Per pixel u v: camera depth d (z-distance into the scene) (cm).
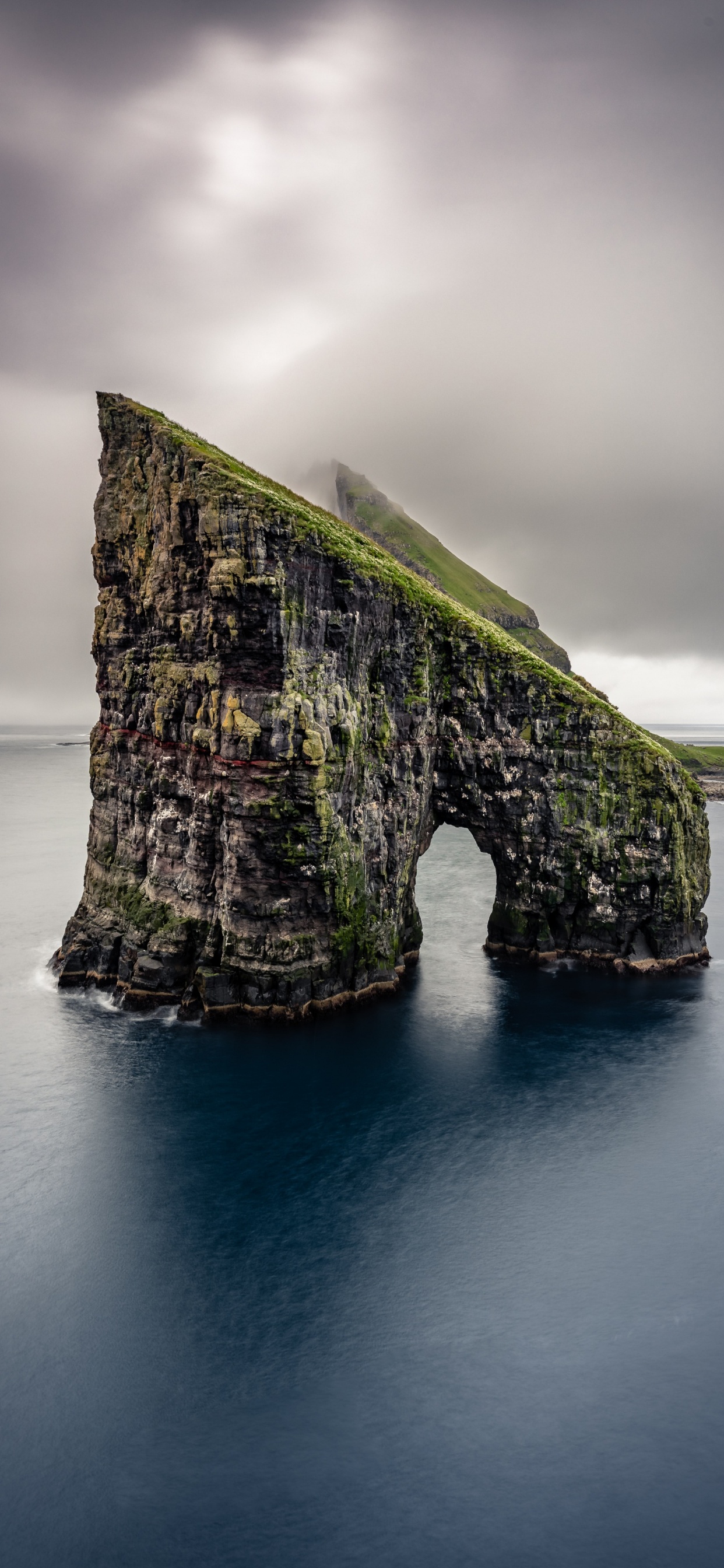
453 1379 3856
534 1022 7719
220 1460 3466
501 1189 5178
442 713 9225
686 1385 3844
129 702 8081
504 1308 4256
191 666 7431
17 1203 4944
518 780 9169
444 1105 6147
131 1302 4219
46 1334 4025
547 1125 5922
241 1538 3166
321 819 7062
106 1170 5278
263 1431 3588
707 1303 4319
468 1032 7444
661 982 8850
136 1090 6256
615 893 9062
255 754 6938
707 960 9512
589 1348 4028
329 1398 3747
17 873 12962
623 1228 4850
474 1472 3438
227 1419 3631
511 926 9544
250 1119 5891
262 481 8812
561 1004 8175
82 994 8050
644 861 8944
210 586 6775
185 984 7656
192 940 7588
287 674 6950
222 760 7088
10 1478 3369
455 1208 4994
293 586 6975
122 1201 4984
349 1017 7669
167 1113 5944
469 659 9094
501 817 9331
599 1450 3538
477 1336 4084
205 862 7519
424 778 8825
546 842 9206
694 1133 5862
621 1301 4309
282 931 7331
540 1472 3441
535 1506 3309
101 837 8519
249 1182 5184
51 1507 3262
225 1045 7000
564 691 9069
